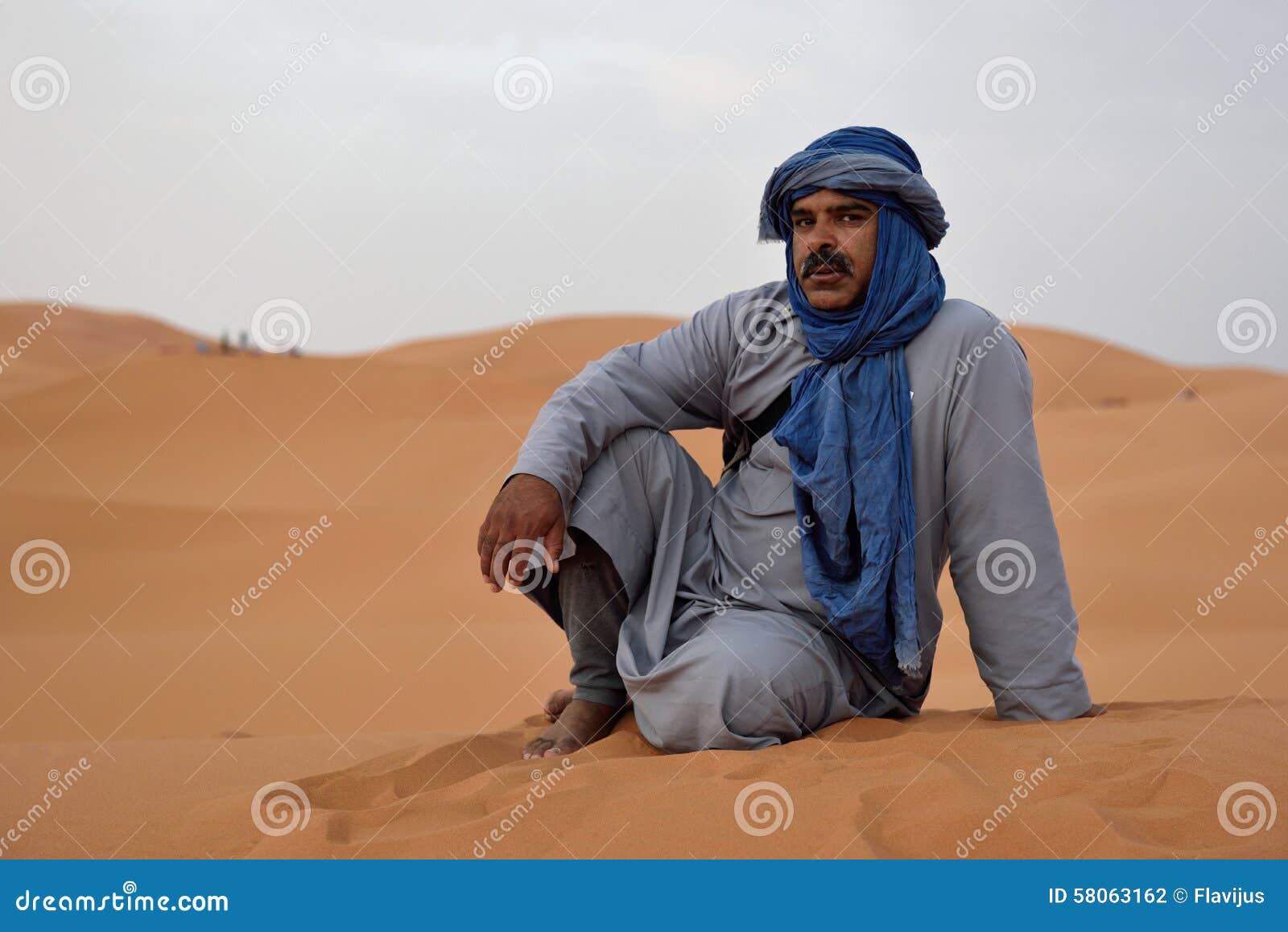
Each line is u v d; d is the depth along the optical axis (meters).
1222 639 13.61
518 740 4.65
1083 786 3.18
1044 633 4.12
